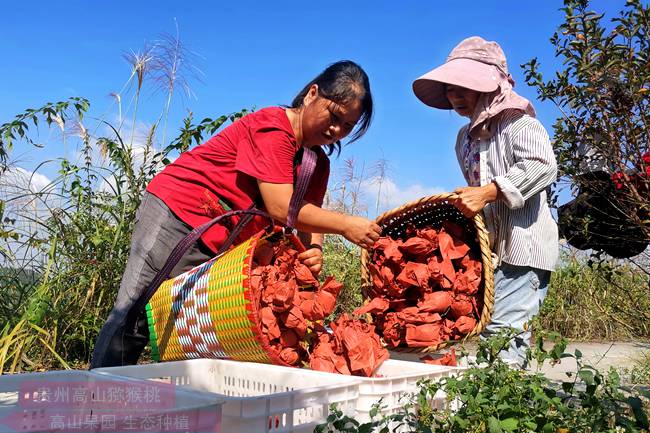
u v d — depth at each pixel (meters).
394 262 3.39
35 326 4.16
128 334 3.21
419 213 3.57
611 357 6.24
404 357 3.60
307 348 2.98
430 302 3.24
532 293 3.38
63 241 4.87
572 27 3.80
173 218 3.20
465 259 3.38
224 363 2.85
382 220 3.46
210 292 2.78
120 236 4.84
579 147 4.11
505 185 3.17
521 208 3.34
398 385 2.37
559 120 4.10
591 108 3.90
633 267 6.26
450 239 3.37
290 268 3.01
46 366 4.55
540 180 3.21
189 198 3.20
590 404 2.09
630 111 3.82
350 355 2.79
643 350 6.65
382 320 3.49
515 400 2.05
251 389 2.71
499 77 3.35
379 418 2.28
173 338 3.04
